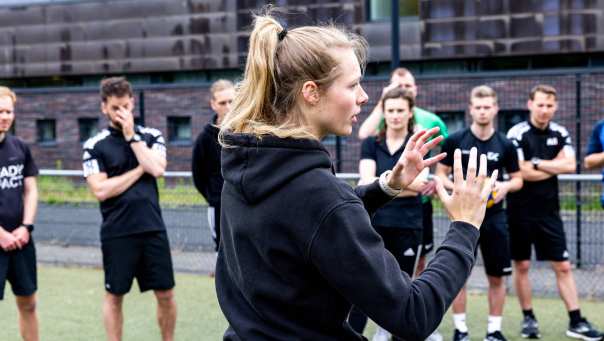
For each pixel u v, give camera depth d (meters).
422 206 5.04
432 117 5.30
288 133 1.62
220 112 4.98
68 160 11.18
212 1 14.69
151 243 4.47
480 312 5.81
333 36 1.69
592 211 6.55
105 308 4.48
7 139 4.68
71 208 8.46
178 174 7.39
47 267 7.87
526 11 12.78
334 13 13.69
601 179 5.65
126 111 4.42
